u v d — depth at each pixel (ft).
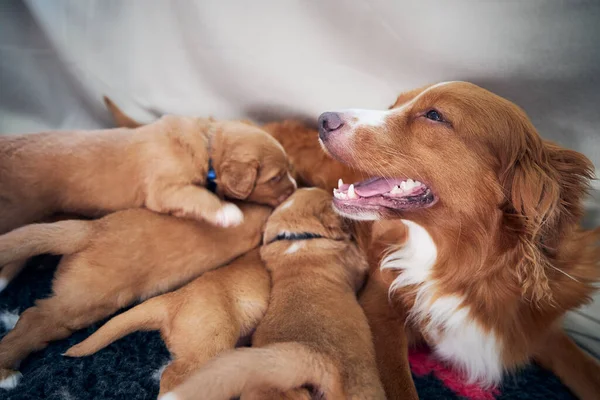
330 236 1.70
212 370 1.14
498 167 1.28
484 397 1.39
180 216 1.70
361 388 1.22
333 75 1.82
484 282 1.36
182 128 1.86
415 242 1.50
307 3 1.71
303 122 2.06
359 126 1.41
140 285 1.55
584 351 1.41
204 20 1.85
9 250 1.41
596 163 1.59
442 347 1.49
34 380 1.34
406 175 1.38
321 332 1.34
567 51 1.45
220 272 1.59
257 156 1.83
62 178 1.70
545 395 1.38
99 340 1.37
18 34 2.06
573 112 1.56
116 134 1.82
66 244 1.48
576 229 1.38
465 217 1.34
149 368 1.41
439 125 1.32
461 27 1.52
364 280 1.75
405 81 1.74
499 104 1.29
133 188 1.78
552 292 1.33
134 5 1.93
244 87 1.99
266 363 1.17
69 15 1.96
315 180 1.98
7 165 1.64
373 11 1.63
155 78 2.07
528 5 1.43
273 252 1.69
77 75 2.08
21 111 2.21
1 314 1.52
